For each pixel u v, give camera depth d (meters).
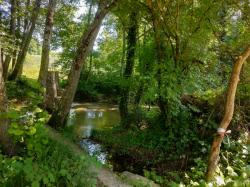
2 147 4.85
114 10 9.38
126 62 10.33
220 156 7.71
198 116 8.78
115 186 5.27
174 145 8.32
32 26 15.80
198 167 7.26
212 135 8.23
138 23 10.13
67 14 19.39
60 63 21.44
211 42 9.01
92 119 12.44
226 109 6.13
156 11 8.63
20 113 4.66
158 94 8.30
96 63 21.19
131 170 7.34
